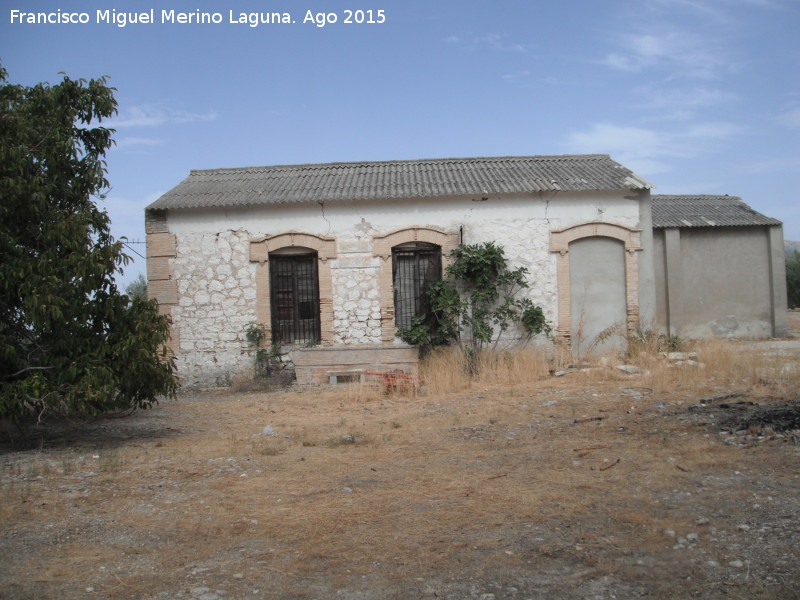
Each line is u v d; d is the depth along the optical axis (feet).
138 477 25.08
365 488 23.08
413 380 46.37
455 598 14.88
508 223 55.01
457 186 55.88
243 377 54.60
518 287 54.90
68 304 29.63
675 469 23.15
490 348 54.49
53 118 32.60
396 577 16.05
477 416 36.09
